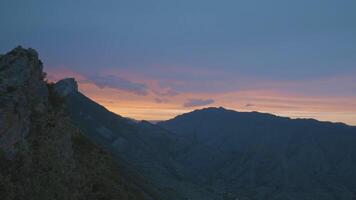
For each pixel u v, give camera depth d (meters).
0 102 37.53
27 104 41.78
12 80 40.62
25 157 37.44
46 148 41.88
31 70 44.78
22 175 35.88
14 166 35.91
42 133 43.00
